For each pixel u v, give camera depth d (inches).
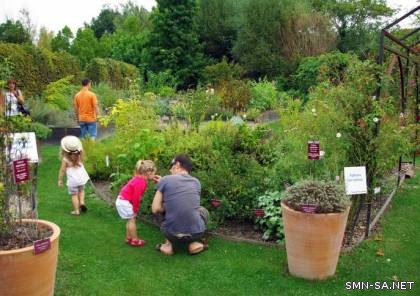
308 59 843.4
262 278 183.5
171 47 1165.1
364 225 241.9
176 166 216.2
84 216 253.8
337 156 225.6
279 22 998.4
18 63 563.2
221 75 919.7
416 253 209.6
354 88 214.2
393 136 219.0
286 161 242.2
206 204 238.7
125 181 280.7
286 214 179.9
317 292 172.9
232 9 1224.2
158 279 182.1
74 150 254.8
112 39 1540.4
